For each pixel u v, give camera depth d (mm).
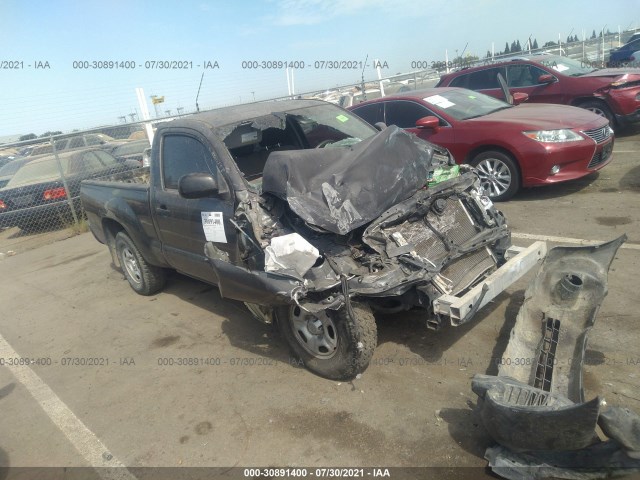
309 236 3275
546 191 7094
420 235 3484
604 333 3562
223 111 4543
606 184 7000
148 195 4793
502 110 7516
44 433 3508
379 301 3523
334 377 3477
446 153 4391
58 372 4324
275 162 3416
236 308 5039
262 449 2996
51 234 10039
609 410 2188
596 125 6660
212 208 3846
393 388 3332
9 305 6230
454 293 3359
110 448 3234
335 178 3283
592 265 3359
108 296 5977
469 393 3182
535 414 2297
